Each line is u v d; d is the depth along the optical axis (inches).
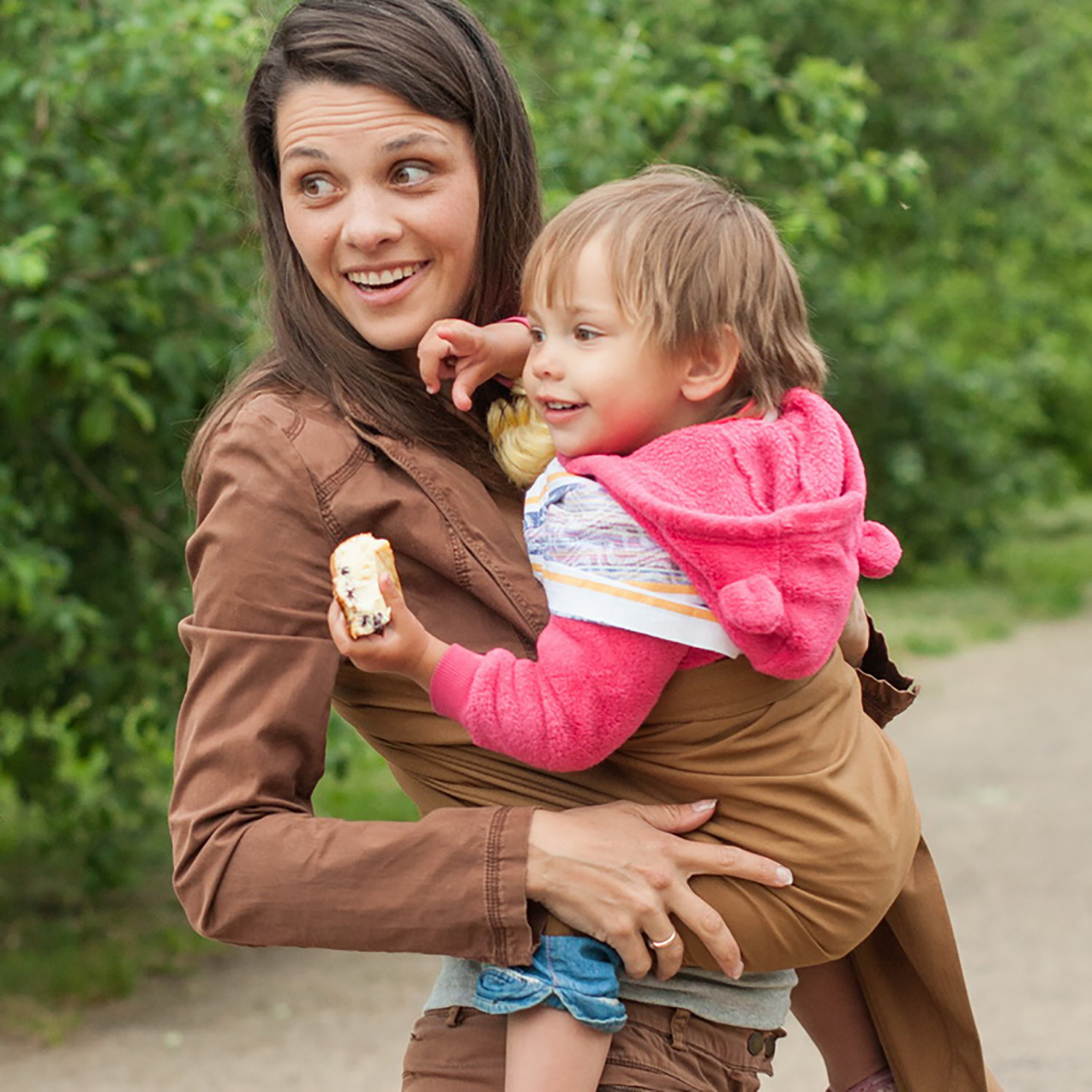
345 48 89.6
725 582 80.5
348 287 91.7
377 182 90.6
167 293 238.8
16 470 252.1
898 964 98.2
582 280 84.8
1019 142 652.7
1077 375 966.4
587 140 260.2
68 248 228.5
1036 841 331.3
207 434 92.3
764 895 85.0
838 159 339.9
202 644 85.5
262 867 82.3
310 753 86.1
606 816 84.2
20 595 220.5
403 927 82.2
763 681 85.4
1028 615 659.4
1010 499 768.9
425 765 90.3
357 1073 221.0
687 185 88.0
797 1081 220.8
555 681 81.4
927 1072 98.2
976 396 757.9
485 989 85.1
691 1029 87.0
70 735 286.0
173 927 286.8
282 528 85.7
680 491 82.2
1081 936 272.4
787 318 88.4
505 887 82.1
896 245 681.6
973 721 456.8
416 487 88.1
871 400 709.9
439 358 89.5
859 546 92.7
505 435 91.4
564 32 279.7
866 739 90.3
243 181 107.9
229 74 217.6
